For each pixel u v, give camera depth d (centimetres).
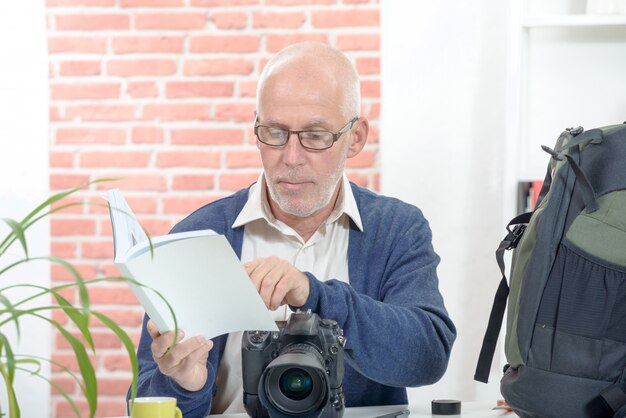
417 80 323
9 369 107
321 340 160
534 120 309
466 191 321
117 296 343
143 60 343
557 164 168
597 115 307
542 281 161
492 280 320
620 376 154
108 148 344
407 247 214
